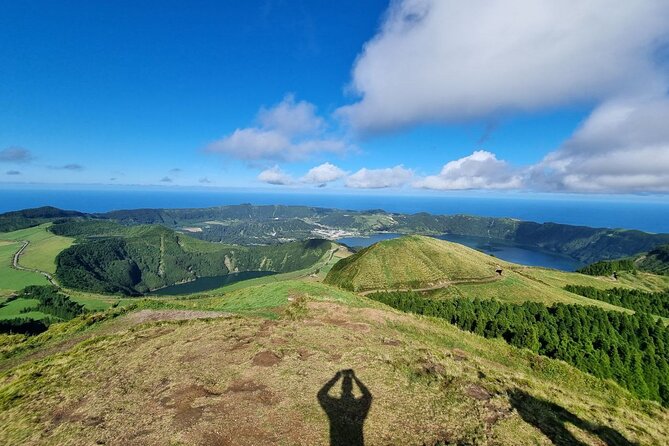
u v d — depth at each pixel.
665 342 79.06
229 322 34.72
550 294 117.50
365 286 125.88
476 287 120.12
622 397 36.41
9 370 28.44
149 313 43.12
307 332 31.62
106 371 24.03
